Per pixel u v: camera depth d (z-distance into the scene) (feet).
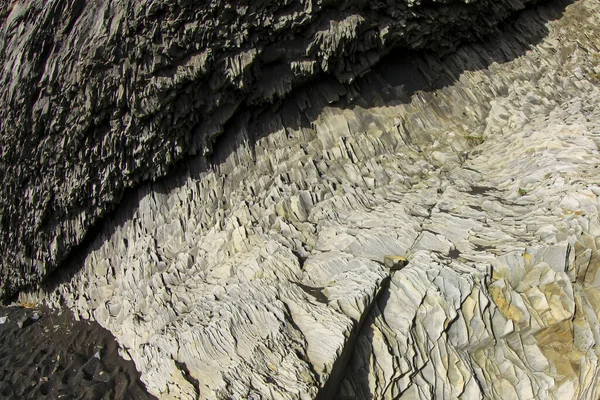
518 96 20.40
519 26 22.80
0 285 20.40
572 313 13.53
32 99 16.47
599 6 24.56
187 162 18.04
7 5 17.30
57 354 16.03
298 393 11.39
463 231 14.94
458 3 19.21
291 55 17.10
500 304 13.65
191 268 16.31
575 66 21.70
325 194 16.96
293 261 14.67
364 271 13.98
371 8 17.20
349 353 12.74
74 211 18.11
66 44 15.69
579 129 17.01
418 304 13.38
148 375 13.52
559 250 13.62
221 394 11.64
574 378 13.30
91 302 17.85
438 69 20.30
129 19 15.02
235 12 15.70
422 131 19.19
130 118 16.22
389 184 17.42
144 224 17.97
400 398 12.73
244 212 16.51
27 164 17.60
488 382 13.20
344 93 18.62
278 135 18.12
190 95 16.48
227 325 13.05
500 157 17.93
